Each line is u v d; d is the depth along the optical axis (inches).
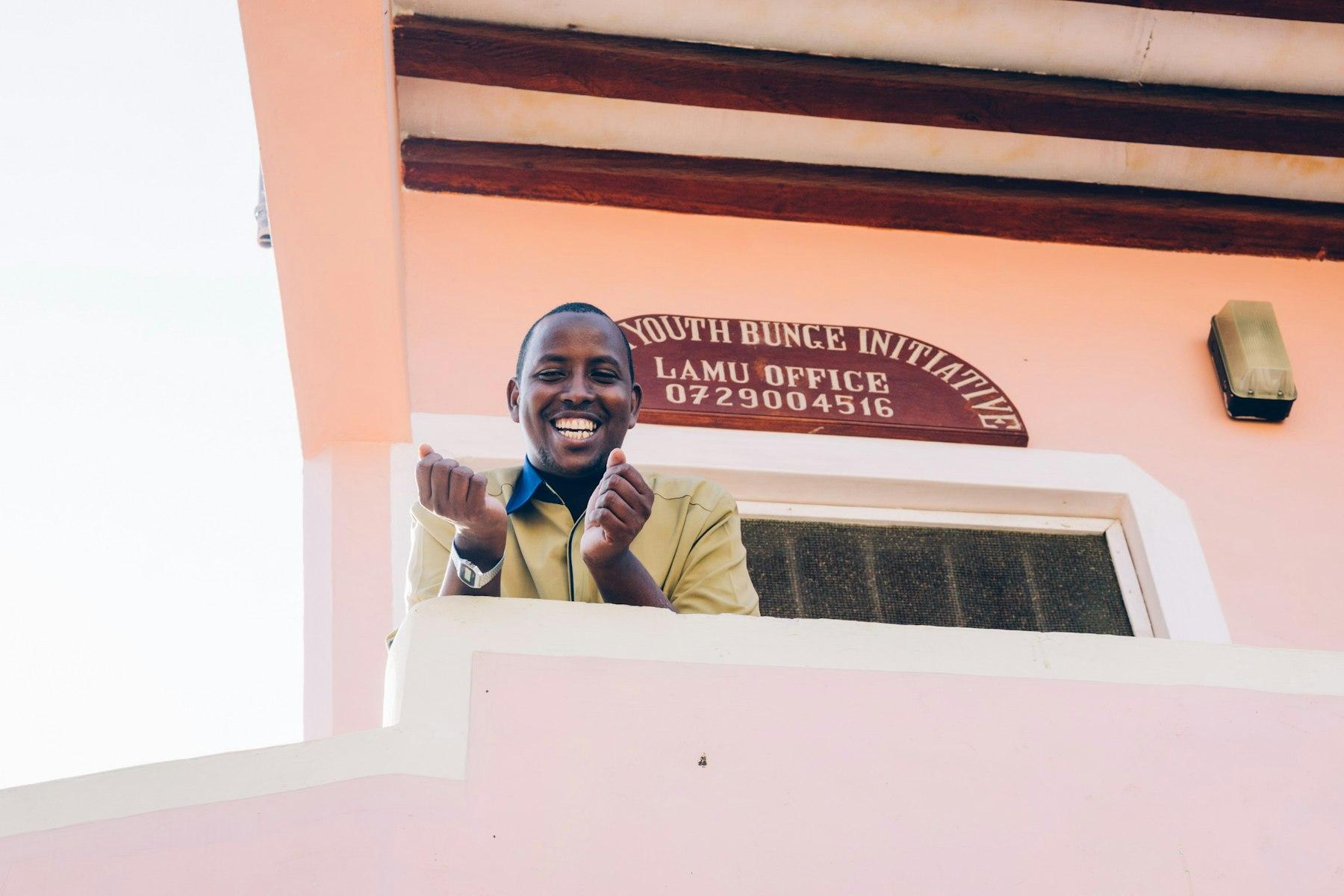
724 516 151.1
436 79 246.7
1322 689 143.3
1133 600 230.2
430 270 245.0
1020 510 235.3
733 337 243.6
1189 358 258.4
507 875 122.4
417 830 123.1
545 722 129.5
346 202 194.9
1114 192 272.7
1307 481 245.9
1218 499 240.8
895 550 229.9
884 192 263.7
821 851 127.8
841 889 126.5
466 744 127.6
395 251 202.4
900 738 134.2
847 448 233.0
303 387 215.3
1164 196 274.1
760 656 135.7
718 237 258.1
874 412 237.1
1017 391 248.4
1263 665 144.0
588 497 149.6
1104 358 255.6
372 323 207.6
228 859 120.8
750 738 131.6
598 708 130.8
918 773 132.8
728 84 250.1
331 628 206.2
